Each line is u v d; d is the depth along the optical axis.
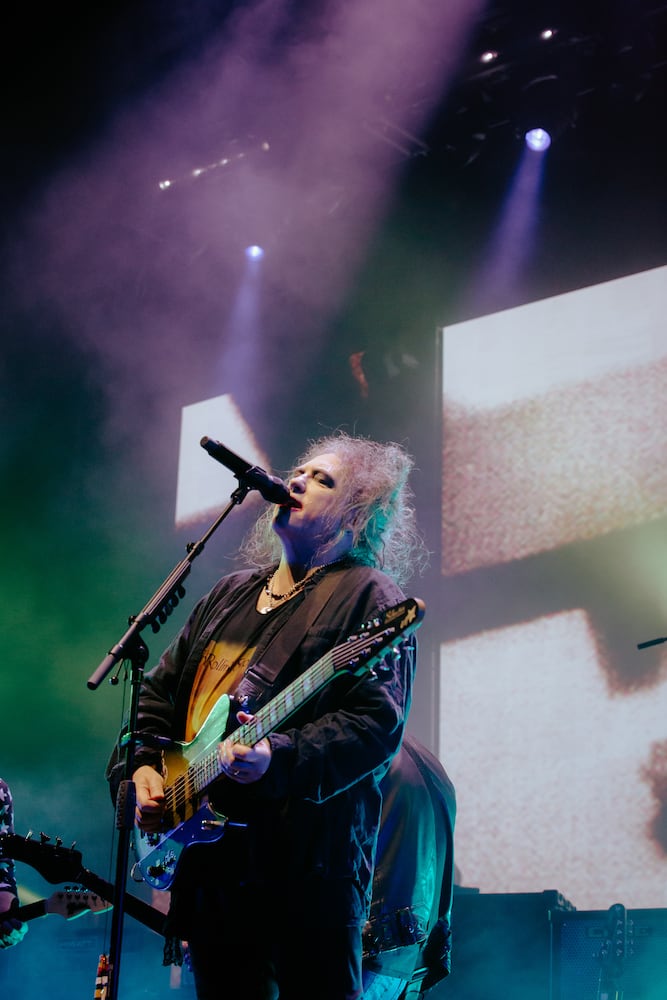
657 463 7.28
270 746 2.34
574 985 4.75
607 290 7.77
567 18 6.51
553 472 7.66
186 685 2.87
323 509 2.92
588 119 7.27
